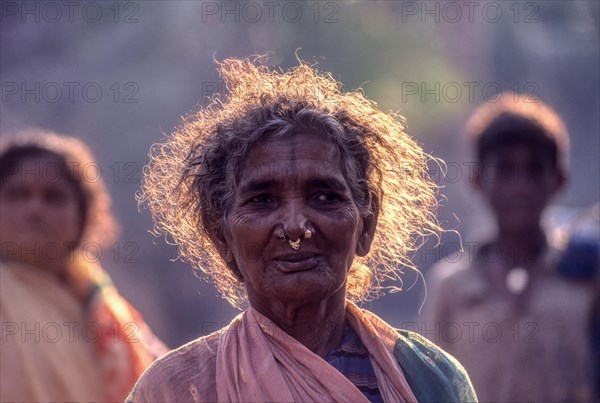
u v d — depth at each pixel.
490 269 12.11
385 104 30.89
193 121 7.42
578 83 43.16
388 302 28.00
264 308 6.57
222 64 7.66
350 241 6.45
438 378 6.68
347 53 31.14
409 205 7.49
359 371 6.57
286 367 6.30
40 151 10.97
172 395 6.37
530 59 40.41
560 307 11.58
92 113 32.38
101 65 33.00
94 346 10.63
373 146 6.96
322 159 6.45
